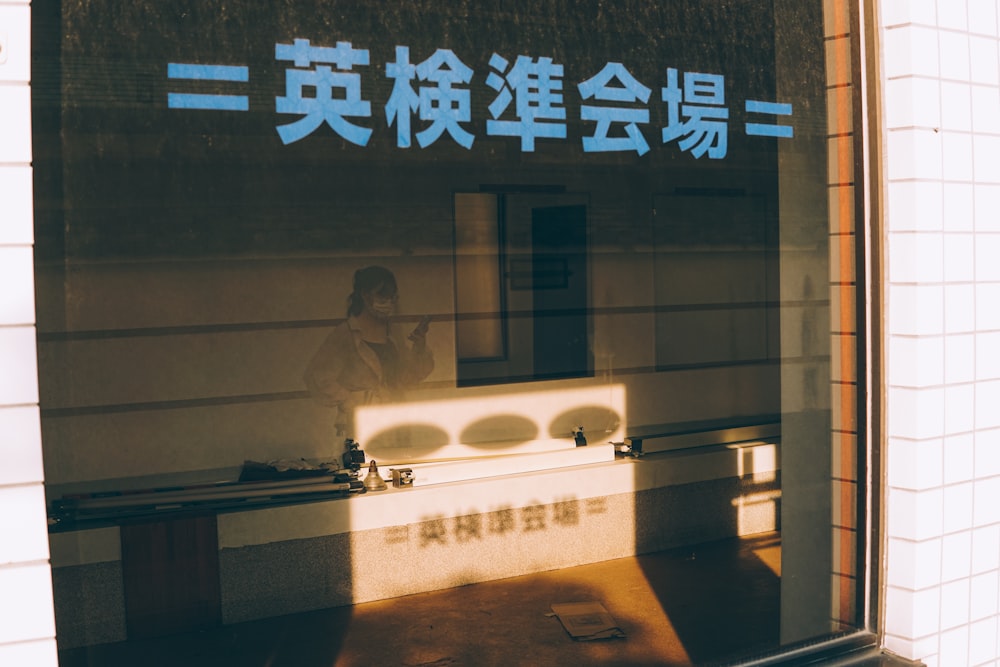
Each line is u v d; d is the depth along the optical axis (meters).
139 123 4.66
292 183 5.07
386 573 4.90
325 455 5.24
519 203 5.69
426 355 5.45
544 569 5.35
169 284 4.82
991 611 2.69
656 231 6.09
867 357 2.56
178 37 4.54
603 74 5.27
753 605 4.68
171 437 4.85
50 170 2.46
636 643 4.17
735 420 6.43
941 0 2.49
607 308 5.95
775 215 6.52
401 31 4.95
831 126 2.65
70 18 4.33
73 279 4.60
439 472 5.20
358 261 5.26
